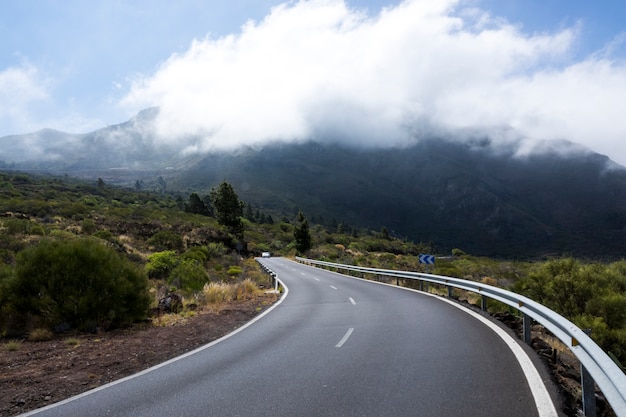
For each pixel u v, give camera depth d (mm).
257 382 6133
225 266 43188
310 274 34688
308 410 4895
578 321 10945
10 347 8992
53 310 10836
